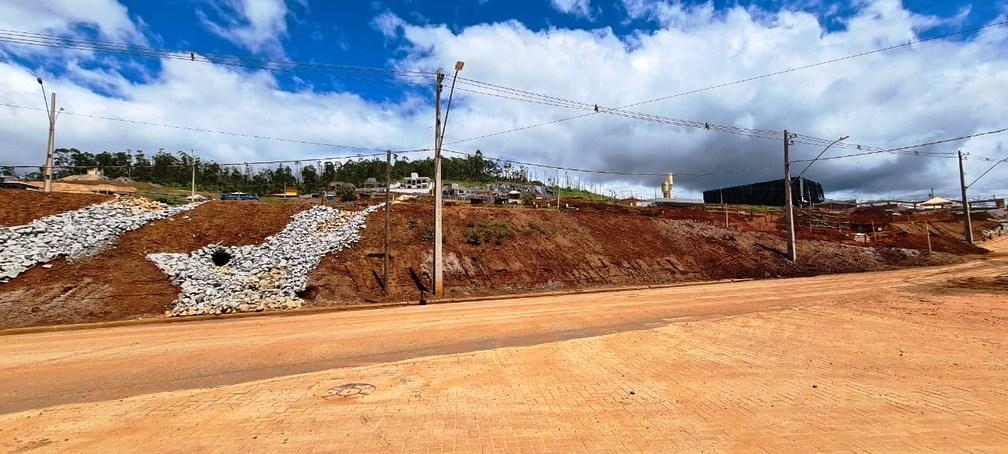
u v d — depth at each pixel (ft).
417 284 72.95
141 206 79.97
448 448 15.81
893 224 189.26
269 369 28.48
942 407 18.42
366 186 199.93
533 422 18.12
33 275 55.67
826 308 47.47
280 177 227.61
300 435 17.29
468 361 28.89
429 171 292.61
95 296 54.70
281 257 70.69
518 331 39.58
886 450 14.61
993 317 38.11
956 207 260.62
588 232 103.40
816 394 20.53
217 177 223.10
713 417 18.11
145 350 34.24
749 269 103.71
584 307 54.54
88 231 66.90
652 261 97.25
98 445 16.87
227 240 73.61
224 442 16.79
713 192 318.86
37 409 21.45
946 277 79.87
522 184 273.95
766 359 27.43
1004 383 21.38
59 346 36.55
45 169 87.76
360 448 15.99
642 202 215.92
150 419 19.49
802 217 185.37
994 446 14.70
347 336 38.47
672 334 36.14
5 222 65.98
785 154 113.39
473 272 79.05
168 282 60.29
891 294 57.11
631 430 16.99
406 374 26.08
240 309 57.06
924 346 29.35
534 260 86.12
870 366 25.05
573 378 24.44
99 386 25.20
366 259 75.36
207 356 31.96
